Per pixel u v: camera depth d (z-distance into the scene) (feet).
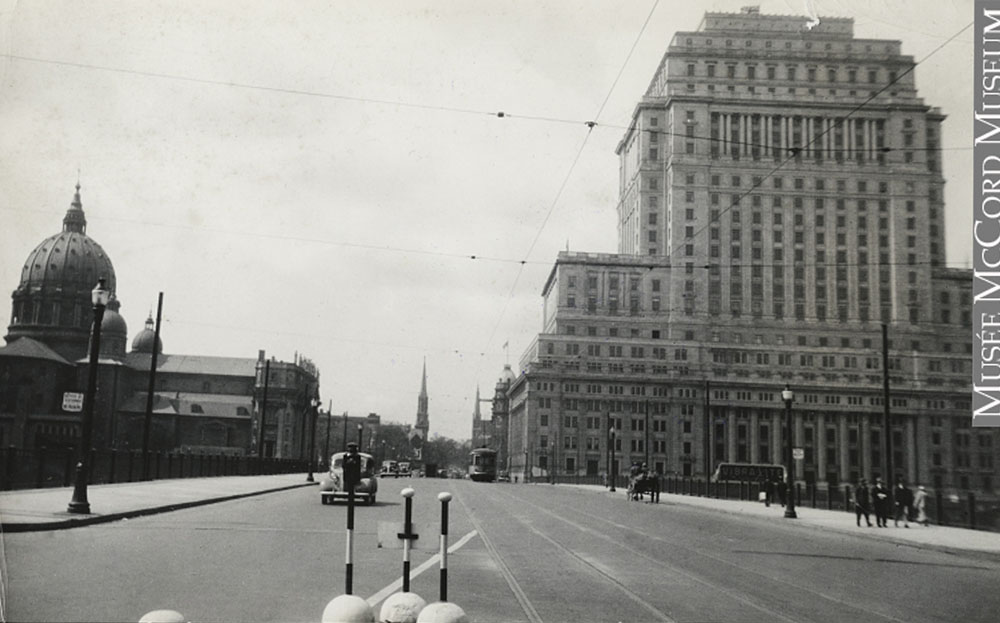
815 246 341.21
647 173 381.19
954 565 62.18
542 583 42.45
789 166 346.33
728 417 377.09
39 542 49.21
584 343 396.16
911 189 295.28
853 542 79.51
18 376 362.33
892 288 299.58
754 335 361.10
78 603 31.35
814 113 345.10
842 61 341.41
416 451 601.62
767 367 364.17
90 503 74.54
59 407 371.76
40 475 93.09
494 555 54.34
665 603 37.45
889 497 113.09
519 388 462.60
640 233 385.09
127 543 50.88
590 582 43.37
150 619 23.71
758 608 37.17
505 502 132.16
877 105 301.84
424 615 26.76
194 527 63.52
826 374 357.20
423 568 46.16
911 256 288.51
